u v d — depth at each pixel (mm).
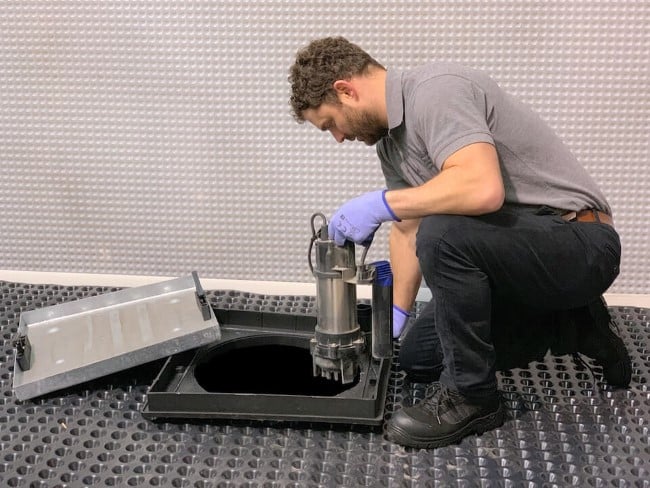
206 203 2336
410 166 1565
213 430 1569
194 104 2232
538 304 1496
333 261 1504
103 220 2395
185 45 2174
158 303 1979
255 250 2373
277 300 2244
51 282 2402
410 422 1479
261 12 2119
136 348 1708
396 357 1854
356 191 2264
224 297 2252
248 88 2197
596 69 2062
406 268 1805
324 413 1527
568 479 1396
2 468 1451
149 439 1542
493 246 1381
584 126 2121
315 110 1523
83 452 1500
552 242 1403
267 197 2307
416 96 1421
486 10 2047
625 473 1409
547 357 1864
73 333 1859
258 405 1544
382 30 2107
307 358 1844
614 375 1683
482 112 1402
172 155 2295
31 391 1633
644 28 2006
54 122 2297
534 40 2061
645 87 2059
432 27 2088
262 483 1395
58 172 2350
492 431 1552
